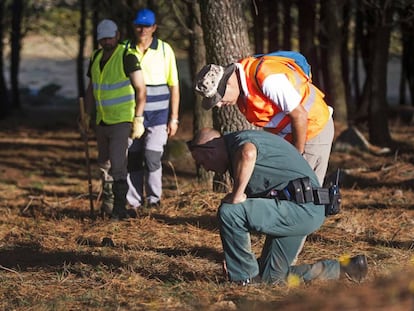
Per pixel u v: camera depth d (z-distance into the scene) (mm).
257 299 8445
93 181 22625
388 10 25781
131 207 14359
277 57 9320
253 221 8633
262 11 30625
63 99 49875
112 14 27078
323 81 35219
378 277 8734
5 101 40344
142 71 13758
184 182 20438
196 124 18438
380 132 26844
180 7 25984
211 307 8406
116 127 13391
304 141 9195
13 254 11711
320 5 32875
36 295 9562
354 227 12781
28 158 27422
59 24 43219
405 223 13367
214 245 11836
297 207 8602
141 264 10734
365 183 19016
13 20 41188
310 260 10906
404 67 38281
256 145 8531
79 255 11398
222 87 9156
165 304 8844
